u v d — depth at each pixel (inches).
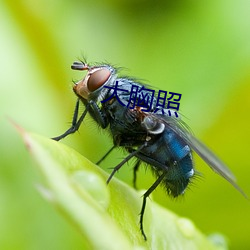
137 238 3.2
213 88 3.8
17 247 3.4
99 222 2.7
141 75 3.9
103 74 3.5
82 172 2.9
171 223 3.4
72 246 3.4
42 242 3.4
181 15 3.9
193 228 3.4
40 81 3.8
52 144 2.9
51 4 3.8
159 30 3.9
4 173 3.5
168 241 3.3
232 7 3.9
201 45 3.9
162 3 3.9
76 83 3.5
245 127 3.8
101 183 2.9
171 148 3.6
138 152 3.6
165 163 3.6
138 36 3.9
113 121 3.6
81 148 3.8
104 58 3.9
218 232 3.8
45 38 3.8
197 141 3.7
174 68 3.9
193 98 3.8
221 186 3.8
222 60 3.8
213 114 3.8
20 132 2.8
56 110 3.7
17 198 3.5
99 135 3.8
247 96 3.8
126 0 3.9
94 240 2.7
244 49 3.8
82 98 3.5
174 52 3.9
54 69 3.8
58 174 2.7
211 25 3.9
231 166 3.8
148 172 3.8
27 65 3.8
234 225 3.8
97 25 3.9
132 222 3.2
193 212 3.8
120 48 3.9
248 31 3.9
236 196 3.8
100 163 3.7
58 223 3.5
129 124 3.6
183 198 3.8
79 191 2.7
